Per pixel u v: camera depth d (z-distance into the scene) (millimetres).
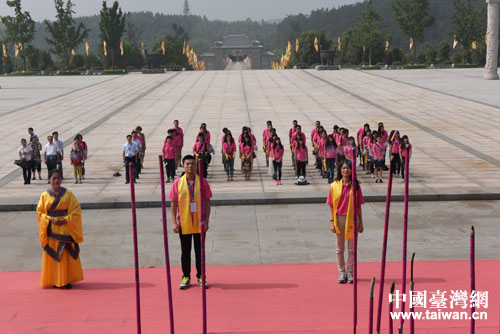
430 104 38219
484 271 8750
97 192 17609
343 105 39000
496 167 19938
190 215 7980
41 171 21375
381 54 117750
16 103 44156
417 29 92938
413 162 21219
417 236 12391
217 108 38781
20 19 93188
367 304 7105
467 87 49344
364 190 16438
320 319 6566
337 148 18422
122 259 11328
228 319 6660
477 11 97812
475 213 14352
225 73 72375
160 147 25766
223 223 13922
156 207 15617
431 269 8961
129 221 14266
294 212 14852
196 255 8195
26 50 96000
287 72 72438
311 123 31562
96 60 118812
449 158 21719
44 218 8312
